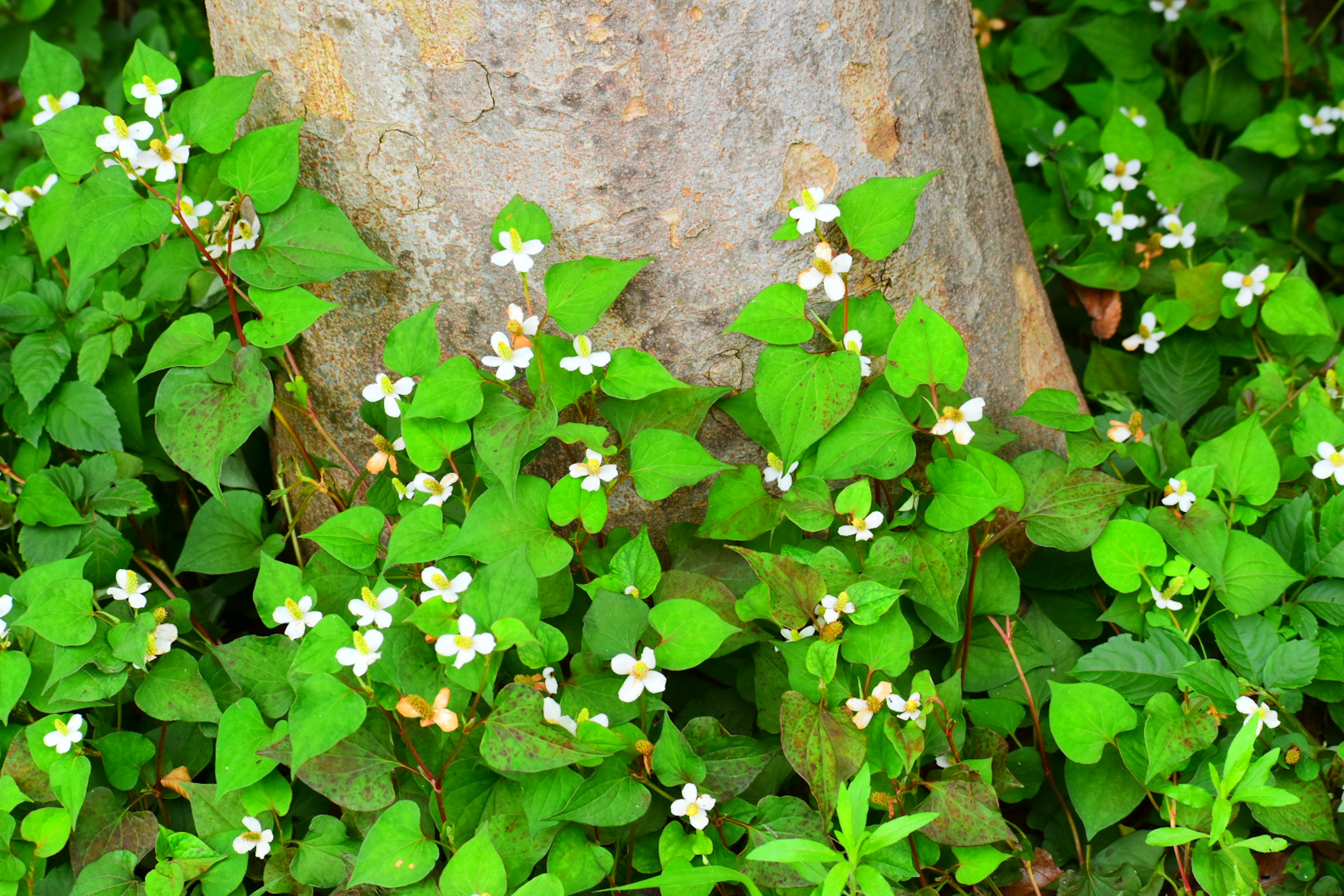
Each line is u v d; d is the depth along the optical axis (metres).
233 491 2.04
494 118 1.91
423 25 1.90
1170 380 2.13
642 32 1.89
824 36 1.92
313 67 1.93
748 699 1.98
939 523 1.93
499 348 1.92
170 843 1.91
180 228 1.99
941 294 2.00
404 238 1.96
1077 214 2.20
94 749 1.94
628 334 1.96
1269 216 2.32
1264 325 2.14
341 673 1.89
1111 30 2.38
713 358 1.97
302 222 1.94
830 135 1.94
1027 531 1.96
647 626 1.91
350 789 1.87
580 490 1.92
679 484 1.91
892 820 1.85
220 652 1.92
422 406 1.91
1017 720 1.96
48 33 2.55
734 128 1.92
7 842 1.92
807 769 1.88
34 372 2.03
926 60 1.97
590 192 1.92
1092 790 1.92
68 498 2.00
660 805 1.91
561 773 1.87
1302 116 2.29
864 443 1.92
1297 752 1.91
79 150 1.94
